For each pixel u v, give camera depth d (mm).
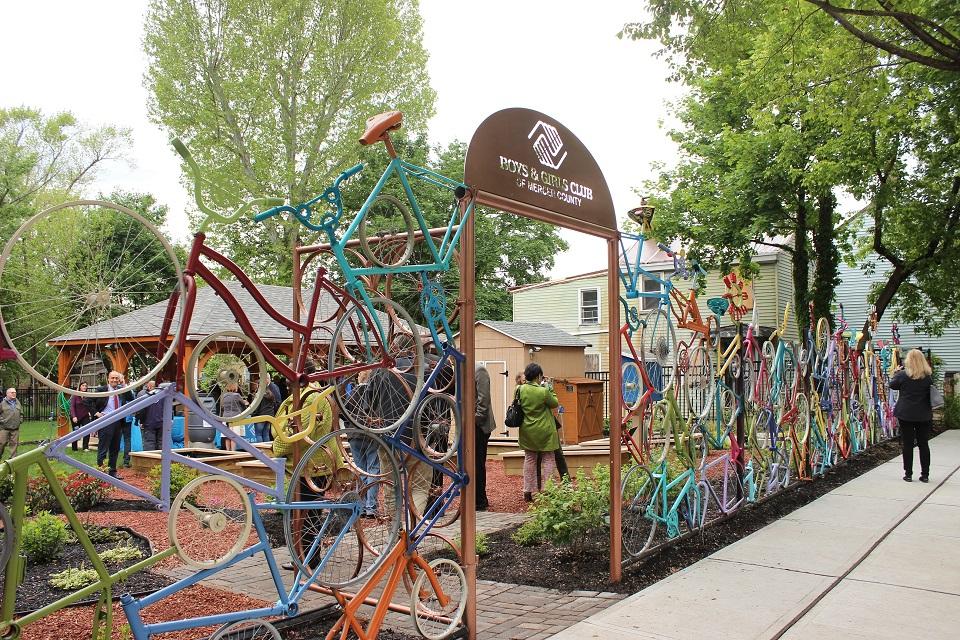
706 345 6973
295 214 3424
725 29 9086
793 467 9617
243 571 5773
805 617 4488
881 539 6520
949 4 8430
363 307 4168
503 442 12812
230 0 26734
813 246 19812
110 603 2738
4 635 2463
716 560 5840
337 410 4195
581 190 5105
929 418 9664
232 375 3451
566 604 4844
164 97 26984
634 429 5898
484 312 30562
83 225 6047
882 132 14719
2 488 7742
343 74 27938
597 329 25750
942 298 18891
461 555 4258
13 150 28844
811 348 9883
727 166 18906
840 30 9414
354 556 4984
